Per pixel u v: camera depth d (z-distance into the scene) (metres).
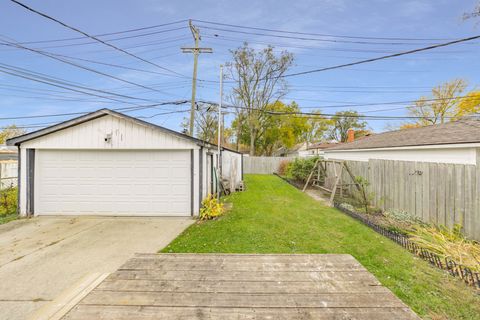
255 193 11.52
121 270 2.34
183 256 2.70
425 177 5.95
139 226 6.21
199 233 5.54
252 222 6.33
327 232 5.48
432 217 5.71
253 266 2.44
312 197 10.40
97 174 7.25
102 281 2.13
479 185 4.64
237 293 1.93
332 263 2.50
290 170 16.30
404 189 6.70
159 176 7.23
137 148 7.09
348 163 10.36
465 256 3.75
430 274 3.47
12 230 5.88
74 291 2.00
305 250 4.43
